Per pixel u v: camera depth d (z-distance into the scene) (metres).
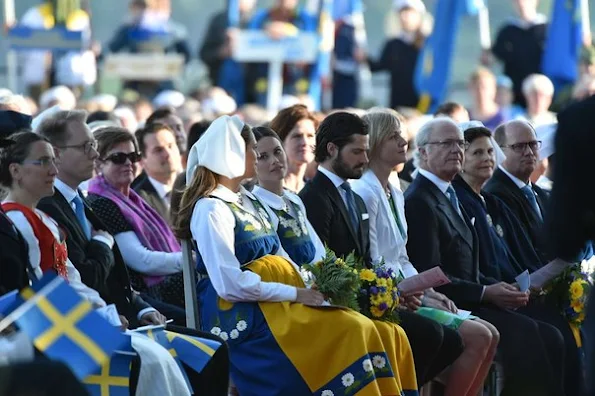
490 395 24.66
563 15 44.81
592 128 16.92
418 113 43.78
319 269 21.64
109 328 14.98
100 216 23.38
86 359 14.78
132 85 45.09
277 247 21.94
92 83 45.25
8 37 42.41
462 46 56.69
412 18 47.28
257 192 22.53
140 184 25.62
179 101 41.50
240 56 45.22
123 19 57.59
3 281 18.58
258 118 37.66
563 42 44.72
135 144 24.02
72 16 44.22
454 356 22.86
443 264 25.00
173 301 23.45
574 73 44.66
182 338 19.56
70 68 44.28
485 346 23.23
